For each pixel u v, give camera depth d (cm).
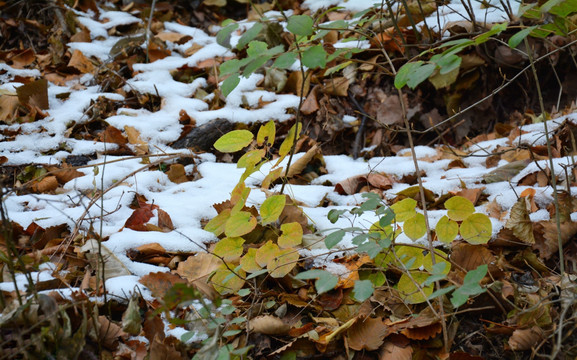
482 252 182
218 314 177
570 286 175
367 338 175
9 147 209
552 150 202
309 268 184
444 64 171
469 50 219
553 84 221
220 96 222
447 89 221
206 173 207
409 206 178
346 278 182
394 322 176
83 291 177
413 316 174
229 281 181
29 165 206
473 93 221
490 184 199
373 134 220
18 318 169
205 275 182
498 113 221
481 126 221
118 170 204
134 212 191
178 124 217
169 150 212
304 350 174
